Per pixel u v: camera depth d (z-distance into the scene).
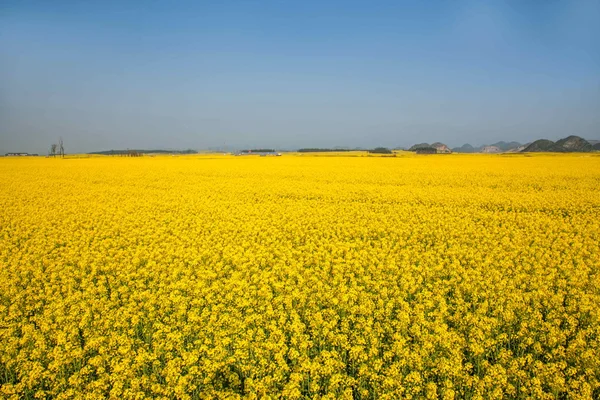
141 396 7.15
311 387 7.54
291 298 10.88
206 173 47.81
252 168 54.22
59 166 61.97
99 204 27.09
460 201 26.44
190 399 7.41
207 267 13.82
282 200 28.30
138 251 15.60
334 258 15.05
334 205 25.94
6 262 14.62
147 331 9.71
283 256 14.57
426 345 8.26
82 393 7.53
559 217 21.83
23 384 7.61
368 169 50.50
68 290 12.19
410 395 7.00
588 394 7.01
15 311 10.61
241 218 22.23
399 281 12.19
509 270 13.01
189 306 11.09
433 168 50.91
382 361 8.05
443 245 15.95
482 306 10.16
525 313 9.89
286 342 9.20
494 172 44.22
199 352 8.42
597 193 29.00
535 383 7.13
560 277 12.68
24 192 32.62
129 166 60.66
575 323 9.35
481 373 8.02
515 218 21.66
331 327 9.29
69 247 16.91
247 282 12.41
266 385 7.46
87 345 8.68
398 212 23.50
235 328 9.34
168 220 22.11
